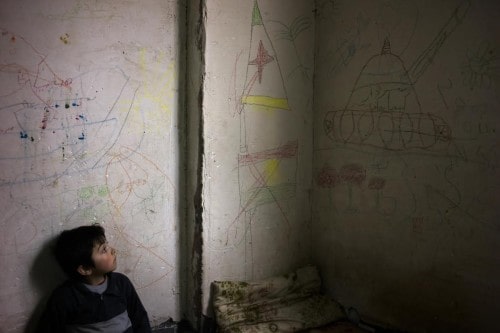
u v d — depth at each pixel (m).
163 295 1.97
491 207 1.59
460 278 1.70
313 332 1.96
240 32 1.93
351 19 2.03
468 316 1.68
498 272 1.59
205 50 1.82
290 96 2.14
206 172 1.88
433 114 1.74
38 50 1.60
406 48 1.82
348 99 2.06
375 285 2.01
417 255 1.84
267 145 2.08
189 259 1.99
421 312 1.84
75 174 1.71
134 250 1.87
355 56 2.02
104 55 1.74
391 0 1.86
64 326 1.57
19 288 1.63
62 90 1.66
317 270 2.24
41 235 1.66
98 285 1.63
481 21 1.58
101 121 1.75
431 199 1.78
